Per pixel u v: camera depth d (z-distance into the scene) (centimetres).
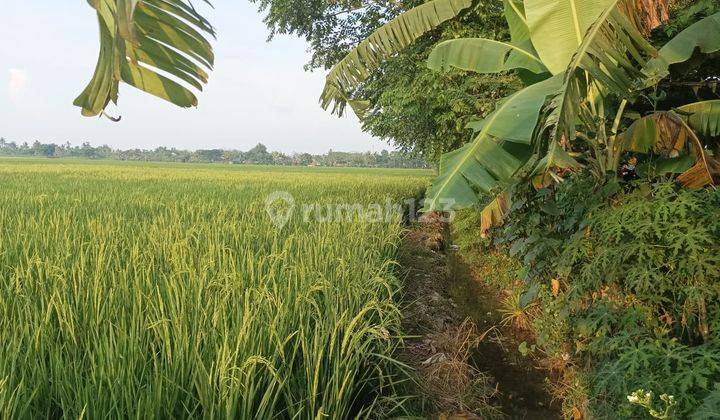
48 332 278
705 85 454
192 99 269
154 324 266
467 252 843
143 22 235
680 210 274
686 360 239
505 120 371
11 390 226
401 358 401
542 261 405
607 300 321
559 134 304
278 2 1473
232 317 306
